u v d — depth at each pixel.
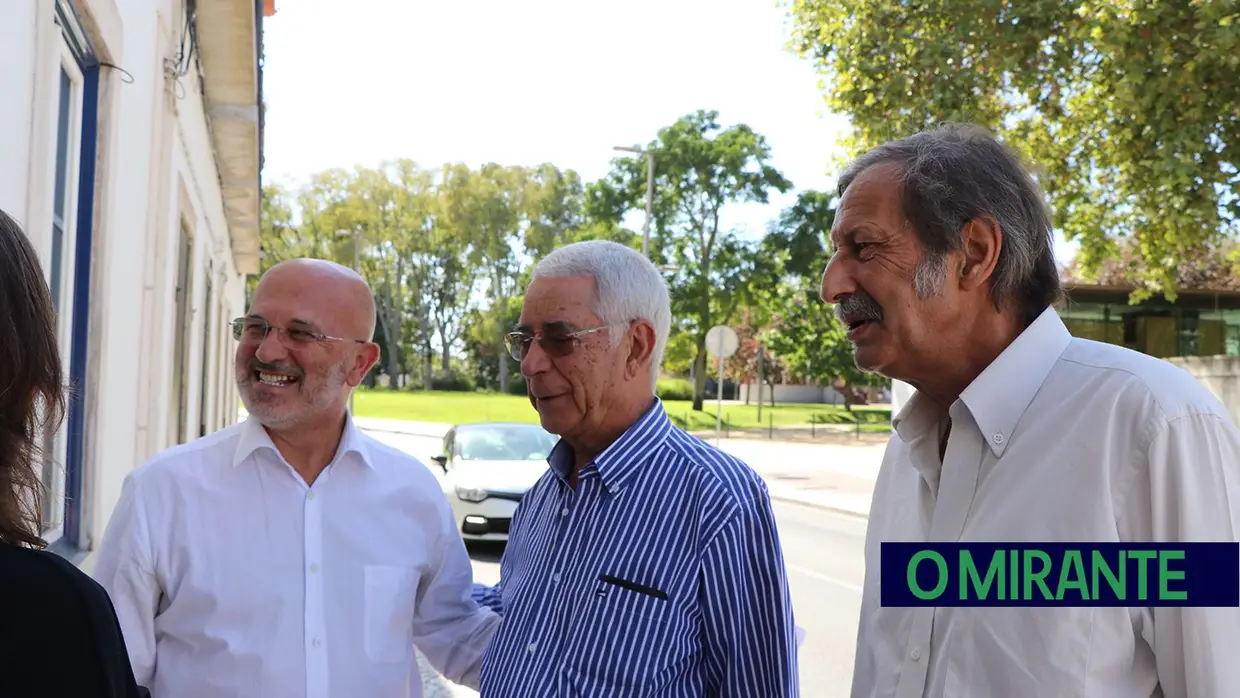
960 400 1.69
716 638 1.98
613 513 2.03
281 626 2.35
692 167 43.38
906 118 10.26
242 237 17.98
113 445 4.41
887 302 1.70
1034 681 1.52
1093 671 1.49
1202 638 1.42
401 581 2.51
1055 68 10.12
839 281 1.74
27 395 1.20
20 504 1.20
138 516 2.30
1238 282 17.95
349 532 2.46
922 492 1.82
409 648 2.54
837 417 47.28
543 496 2.31
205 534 2.33
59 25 3.38
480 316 69.19
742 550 1.98
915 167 1.68
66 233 3.88
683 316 44.50
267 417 2.36
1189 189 9.99
